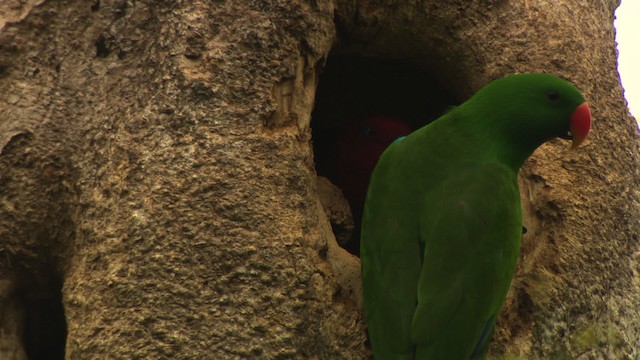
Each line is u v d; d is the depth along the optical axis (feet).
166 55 19.81
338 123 28.91
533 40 23.93
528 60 23.77
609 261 22.62
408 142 20.10
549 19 24.22
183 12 19.97
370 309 18.92
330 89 27.78
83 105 20.40
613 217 23.03
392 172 19.74
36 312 21.42
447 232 18.48
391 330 18.21
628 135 24.47
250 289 18.74
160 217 18.84
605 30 25.64
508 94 19.58
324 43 21.24
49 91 20.52
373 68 26.48
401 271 18.57
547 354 21.26
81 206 19.80
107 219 19.25
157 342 18.29
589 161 23.13
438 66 24.61
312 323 19.10
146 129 19.49
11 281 20.54
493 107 19.62
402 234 18.88
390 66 25.89
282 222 19.29
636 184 24.23
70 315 19.22
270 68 20.11
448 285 18.13
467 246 18.40
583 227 22.41
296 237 19.30
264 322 18.66
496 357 20.83
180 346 18.29
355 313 20.08
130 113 19.80
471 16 23.77
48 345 22.24
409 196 19.22
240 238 18.92
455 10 23.62
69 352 19.04
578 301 21.80
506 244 18.78
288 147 19.90
